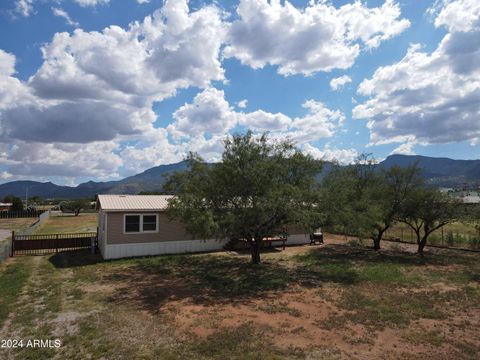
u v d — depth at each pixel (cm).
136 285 1231
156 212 1939
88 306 980
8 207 7062
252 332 772
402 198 2034
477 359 651
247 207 1383
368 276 1360
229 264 1639
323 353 670
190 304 997
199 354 663
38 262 1697
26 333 780
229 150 1420
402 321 855
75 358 655
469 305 991
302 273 1432
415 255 1919
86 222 4375
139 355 661
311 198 1493
